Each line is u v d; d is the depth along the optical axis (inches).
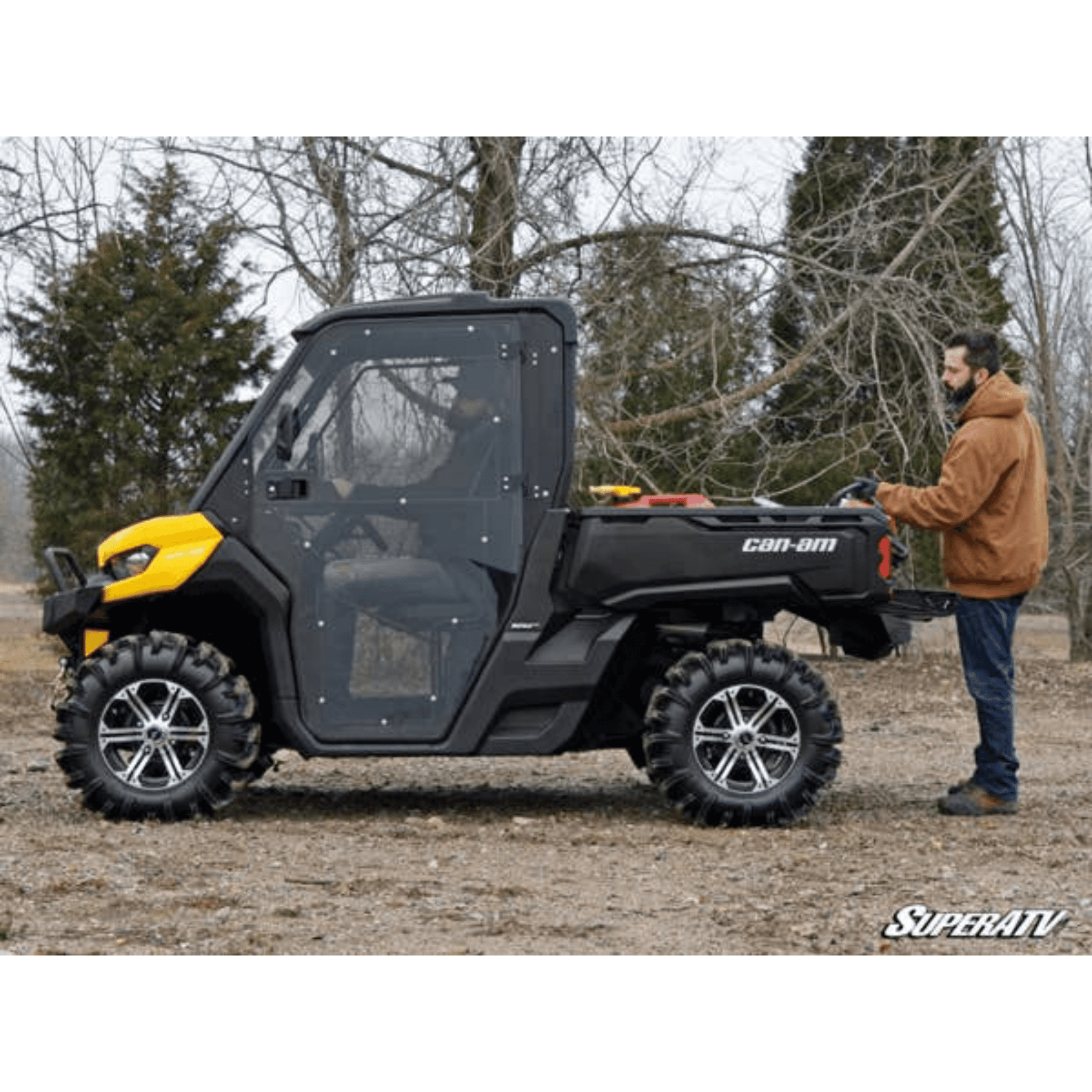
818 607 316.2
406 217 670.5
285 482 303.9
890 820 322.0
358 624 304.3
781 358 730.2
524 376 303.1
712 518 307.7
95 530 886.4
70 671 324.2
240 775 309.4
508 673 303.0
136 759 308.3
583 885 255.6
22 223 649.6
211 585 303.7
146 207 874.1
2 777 396.5
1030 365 1018.1
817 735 307.0
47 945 213.8
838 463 678.5
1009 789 329.1
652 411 720.3
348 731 304.8
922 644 884.0
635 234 680.4
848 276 684.1
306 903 239.8
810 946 217.6
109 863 266.8
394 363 303.6
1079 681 732.0
